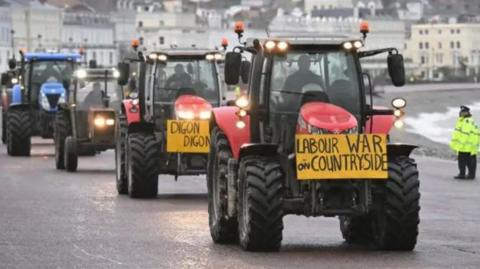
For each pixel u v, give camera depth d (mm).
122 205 36625
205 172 38625
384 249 27016
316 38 28125
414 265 25016
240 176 27062
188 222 32219
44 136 64625
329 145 26516
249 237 26562
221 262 25422
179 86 39969
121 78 40531
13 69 69438
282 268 24703
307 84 27891
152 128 39500
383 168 26516
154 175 38562
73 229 30719
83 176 48375
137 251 26938
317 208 26562
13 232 30156
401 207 26531
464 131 48906
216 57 40219
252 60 28641
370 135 26578
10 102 71688
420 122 150250
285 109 27828
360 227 28078
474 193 42281
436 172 52531
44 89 64125
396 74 27234
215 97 40156
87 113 51750
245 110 27797
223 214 28125
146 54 40125
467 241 28750
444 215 34812
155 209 35469
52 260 25719
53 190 41750
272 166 26641
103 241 28500
